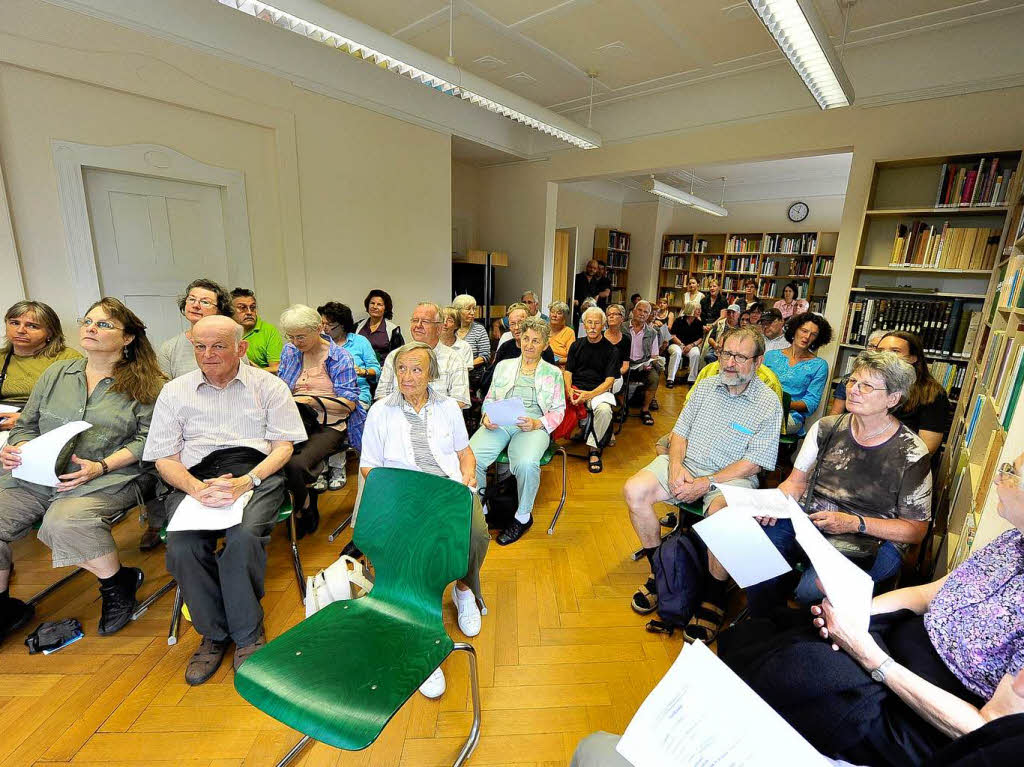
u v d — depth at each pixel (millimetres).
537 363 2682
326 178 4062
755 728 750
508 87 4570
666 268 9344
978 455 1678
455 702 1469
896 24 3230
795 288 5574
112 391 1777
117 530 2361
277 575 2057
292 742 1313
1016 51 3055
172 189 3344
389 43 2689
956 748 664
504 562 2213
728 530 1404
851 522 1476
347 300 4398
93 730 1327
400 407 1876
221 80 3318
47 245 2773
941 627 962
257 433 1783
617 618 1863
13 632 1667
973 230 3049
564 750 1328
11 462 1557
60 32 2633
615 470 3361
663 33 3518
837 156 6391
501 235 6441
